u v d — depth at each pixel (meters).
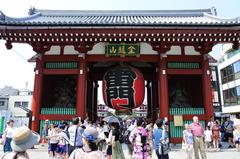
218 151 15.20
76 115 16.50
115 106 16.64
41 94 17.28
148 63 21.80
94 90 25.22
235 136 15.63
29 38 16.58
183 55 17.73
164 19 21.86
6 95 58.41
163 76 17.11
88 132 4.06
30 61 19.23
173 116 16.72
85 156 3.92
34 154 13.59
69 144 9.10
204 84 17.08
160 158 8.52
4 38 16.55
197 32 15.92
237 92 44.81
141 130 8.57
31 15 21.59
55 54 17.77
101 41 17.09
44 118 16.73
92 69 22.66
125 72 16.56
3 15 16.12
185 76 18.56
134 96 16.30
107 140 10.97
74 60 17.64
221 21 17.27
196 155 10.80
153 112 22.20
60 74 17.47
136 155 8.39
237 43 17.17
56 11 24.34
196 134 10.84
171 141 16.19
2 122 27.28
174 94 18.23
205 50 17.36
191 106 18.03
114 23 15.77
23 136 3.24
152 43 17.69
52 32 16.00
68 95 18.09
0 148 16.81
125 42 17.36
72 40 16.89
